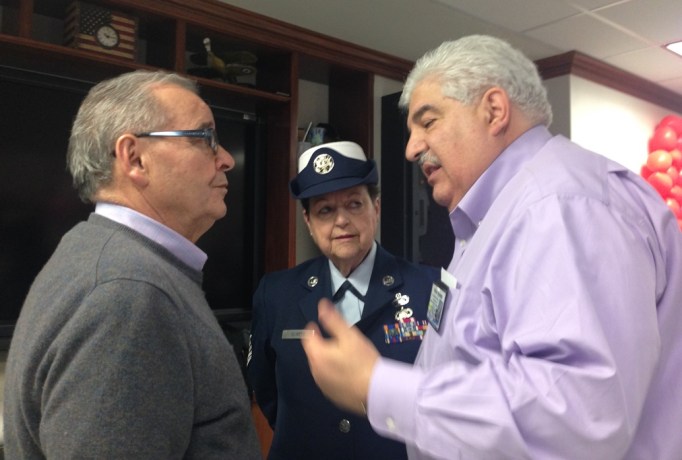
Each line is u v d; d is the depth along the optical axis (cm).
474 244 84
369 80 300
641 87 365
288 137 259
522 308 64
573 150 80
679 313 73
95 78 212
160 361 70
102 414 66
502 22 264
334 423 125
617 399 57
